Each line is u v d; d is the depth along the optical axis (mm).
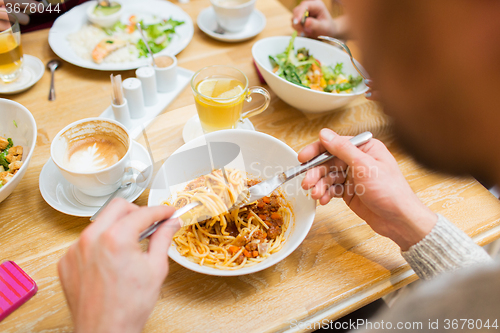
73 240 736
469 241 624
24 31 1292
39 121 980
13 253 706
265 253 710
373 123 1034
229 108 885
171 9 1394
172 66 1068
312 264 717
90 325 462
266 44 1177
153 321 622
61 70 1150
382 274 705
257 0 1539
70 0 1419
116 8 1305
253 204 799
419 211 643
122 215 568
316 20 1268
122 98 964
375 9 373
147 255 540
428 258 637
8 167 831
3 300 622
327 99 949
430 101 351
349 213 816
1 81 1063
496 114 312
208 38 1333
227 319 630
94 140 826
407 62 357
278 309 647
